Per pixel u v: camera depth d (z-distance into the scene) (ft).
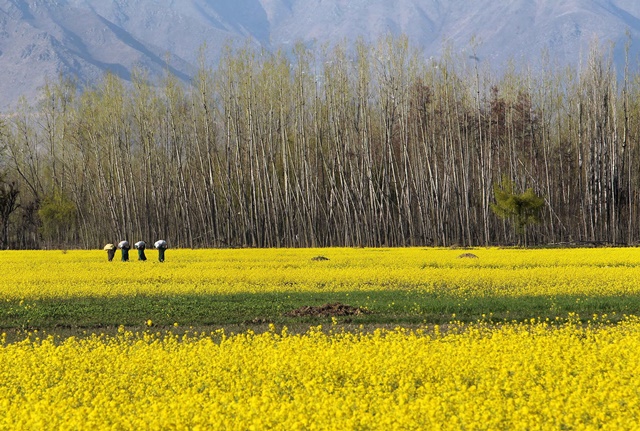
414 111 344.08
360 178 322.34
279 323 105.40
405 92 326.44
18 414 52.49
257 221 321.93
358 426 48.34
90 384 63.57
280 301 122.52
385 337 84.58
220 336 96.58
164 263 196.54
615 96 312.29
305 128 341.62
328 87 337.52
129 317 110.52
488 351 70.18
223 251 258.37
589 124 318.65
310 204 326.44
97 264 195.83
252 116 341.82
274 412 49.55
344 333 92.99
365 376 62.54
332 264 186.19
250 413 49.70
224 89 337.93
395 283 142.61
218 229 339.57
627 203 320.91
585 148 336.90
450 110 334.03
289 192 333.62
